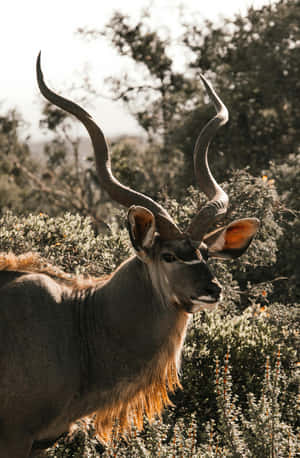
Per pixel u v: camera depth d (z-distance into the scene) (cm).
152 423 1260
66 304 1148
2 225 2088
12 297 1109
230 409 1291
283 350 1669
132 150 5278
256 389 1582
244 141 4300
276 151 4328
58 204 5838
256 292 2211
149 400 1180
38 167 6325
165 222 1105
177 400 1566
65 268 1842
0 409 1087
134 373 1131
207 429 1307
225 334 1628
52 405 1095
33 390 1075
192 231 1105
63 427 1149
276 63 4272
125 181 4891
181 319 1123
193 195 2252
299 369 1638
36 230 2030
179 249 1088
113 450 1247
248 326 1778
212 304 1064
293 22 4306
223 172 3969
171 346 1137
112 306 1131
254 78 4319
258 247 2220
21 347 1076
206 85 1384
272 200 2305
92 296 1162
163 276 1109
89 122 1198
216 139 4234
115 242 1939
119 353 1126
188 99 5128
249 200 2247
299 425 1515
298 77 4256
